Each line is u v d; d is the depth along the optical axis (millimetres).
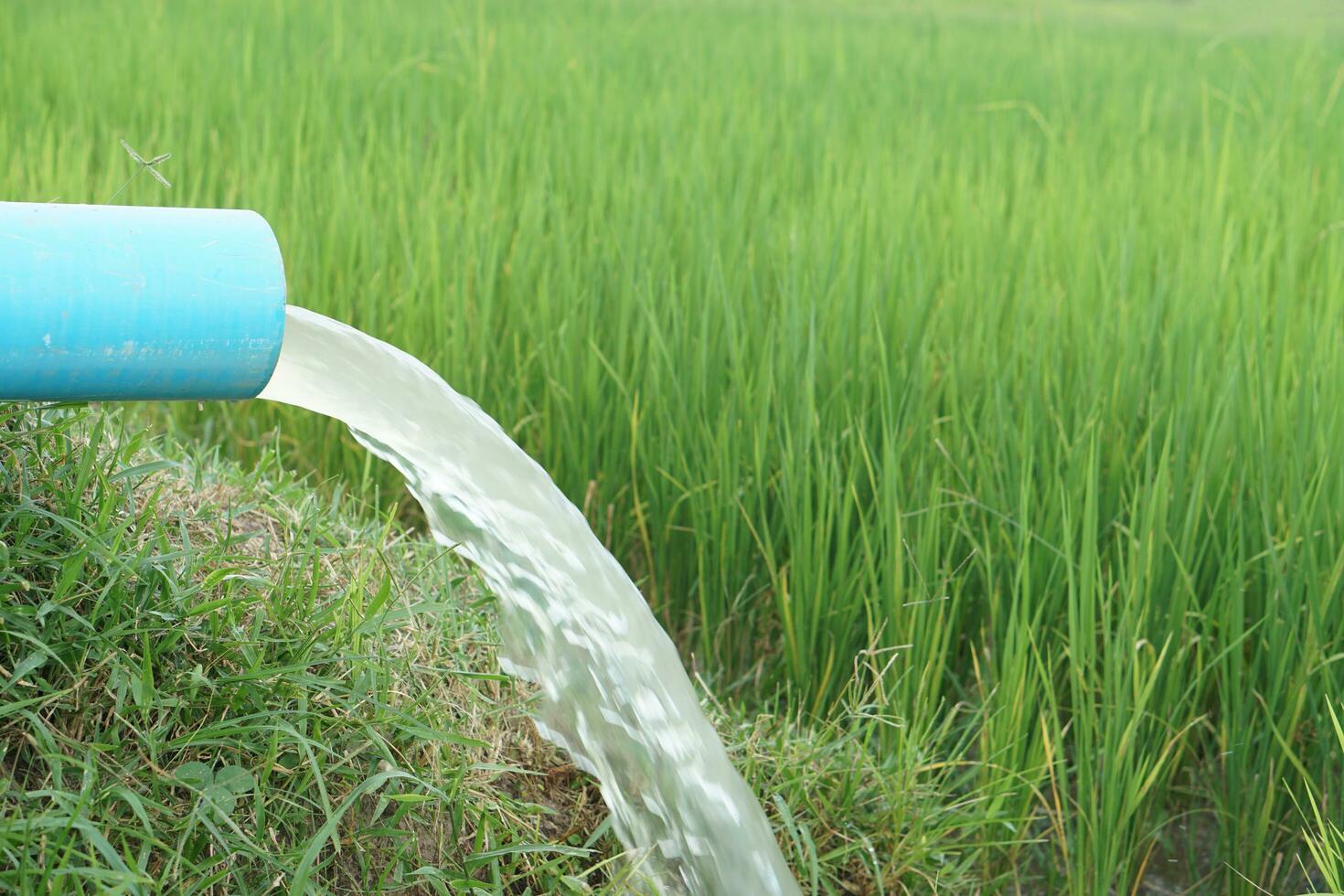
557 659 2719
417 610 2623
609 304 4801
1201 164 6883
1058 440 3898
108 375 1877
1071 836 3553
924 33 13750
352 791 2240
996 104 8344
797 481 3859
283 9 10578
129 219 1886
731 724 3326
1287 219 5672
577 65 9086
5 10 9797
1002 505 3828
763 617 4082
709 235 5172
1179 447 3828
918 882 3111
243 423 4723
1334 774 3463
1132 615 3424
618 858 2684
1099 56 11453
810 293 4715
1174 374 4297
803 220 5512
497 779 2754
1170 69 10930
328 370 2396
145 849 2031
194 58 8273
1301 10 14555
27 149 5941
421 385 2551
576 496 4320
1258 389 3922
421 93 7945
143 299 1850
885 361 4109
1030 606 3725
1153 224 5758
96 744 2104
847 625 3709
